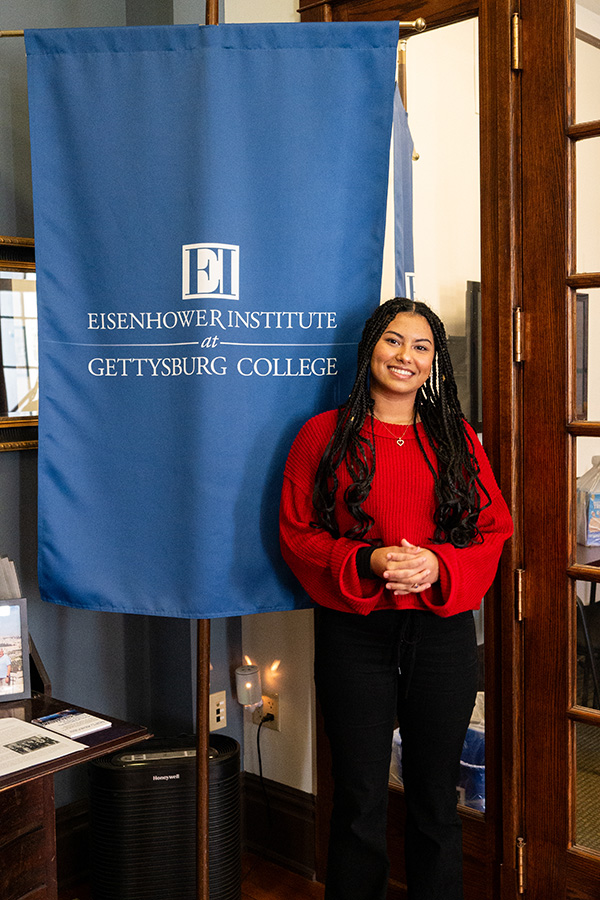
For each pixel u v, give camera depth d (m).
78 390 1.78
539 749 1.99
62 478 1.79
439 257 2.12
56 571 1.80
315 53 1.69
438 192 2.10
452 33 2.03
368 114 1.72
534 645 1.98
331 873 1.83
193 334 1.71
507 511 1.80
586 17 1.79
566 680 1.93
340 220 1.75
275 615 2.56
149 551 1.77
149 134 1.70
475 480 1.75
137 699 2.65
